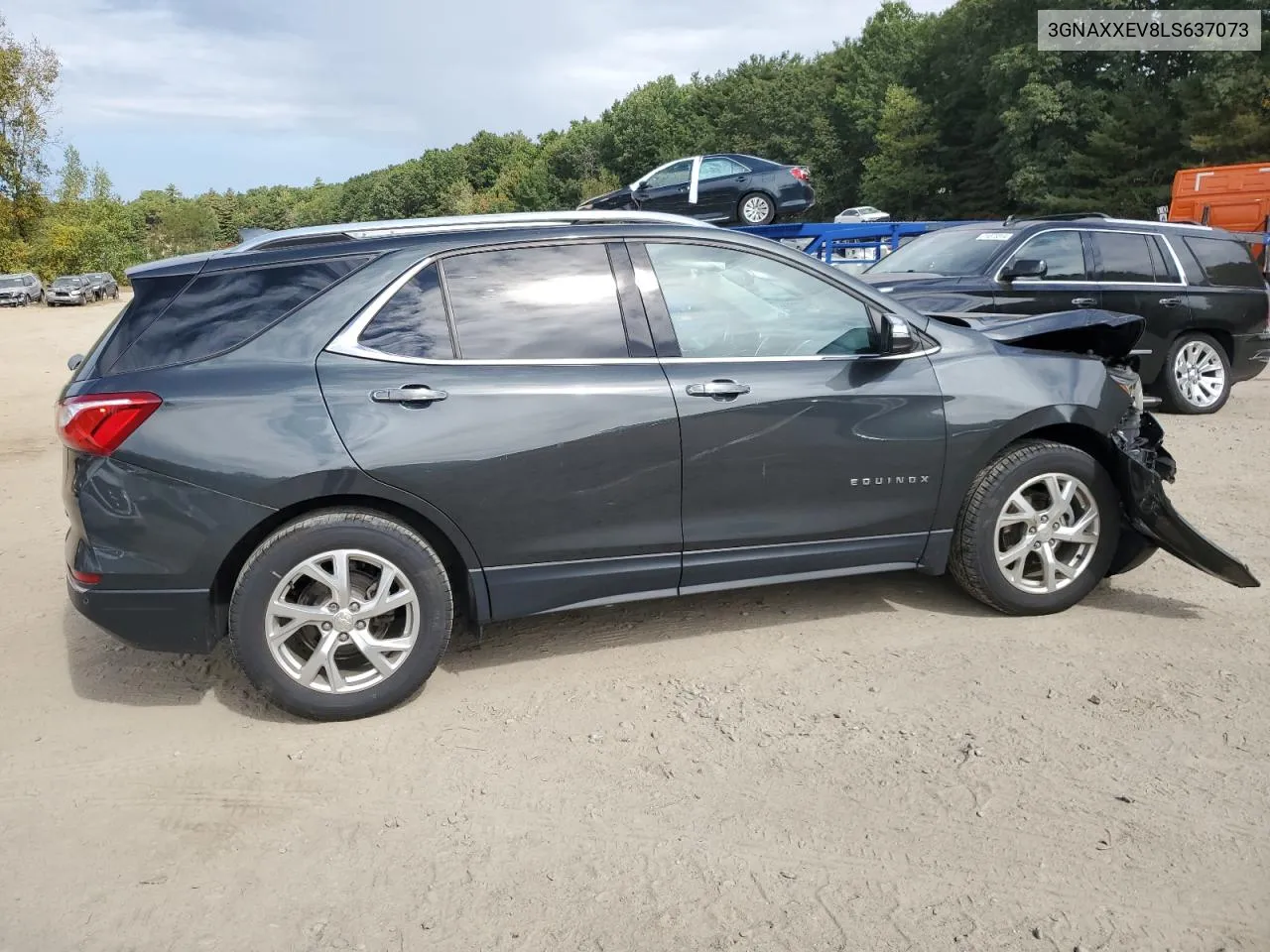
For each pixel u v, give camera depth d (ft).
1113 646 13.12
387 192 570.05
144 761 10.80
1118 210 138.62
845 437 12.89
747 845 9.01
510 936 7.90
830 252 46.44
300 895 8.47
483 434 11.51
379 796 10.00
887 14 240.73
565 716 11.60
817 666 12.73
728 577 12.94
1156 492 13.61
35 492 24.67
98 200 261.44
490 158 520.01
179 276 11.46
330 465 11.02
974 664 12.63
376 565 11.43
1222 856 8.67
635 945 7.76
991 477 13.62
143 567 10.91
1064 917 7.95
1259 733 10.74
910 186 190.80
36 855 9.11
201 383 10.98
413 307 11.74
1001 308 27.25
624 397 12.02
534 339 12.01
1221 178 58.95
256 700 12.25
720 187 50.39
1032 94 143.74
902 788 9.84
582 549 12.17
